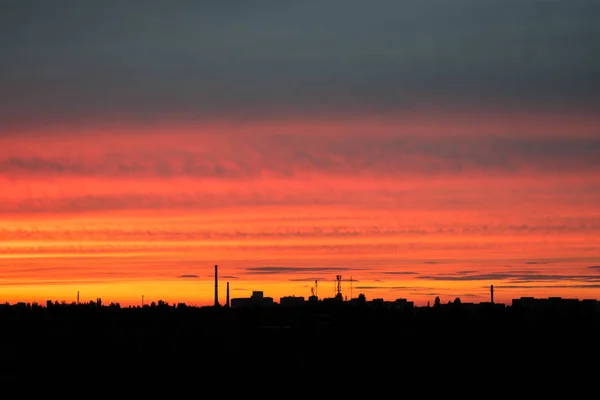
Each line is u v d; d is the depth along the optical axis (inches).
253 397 2834.6
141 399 2812.5
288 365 3368.6
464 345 3806.6
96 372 3272.6
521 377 3157.0
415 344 3823.8
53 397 2837.1
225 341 3924.7
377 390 2947.8
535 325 4416.8
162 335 4106.8
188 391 2940.5
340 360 3472.0
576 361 3452.3
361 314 4630.9
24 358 3636.8
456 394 2886.3
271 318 4891.7
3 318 4842.5
